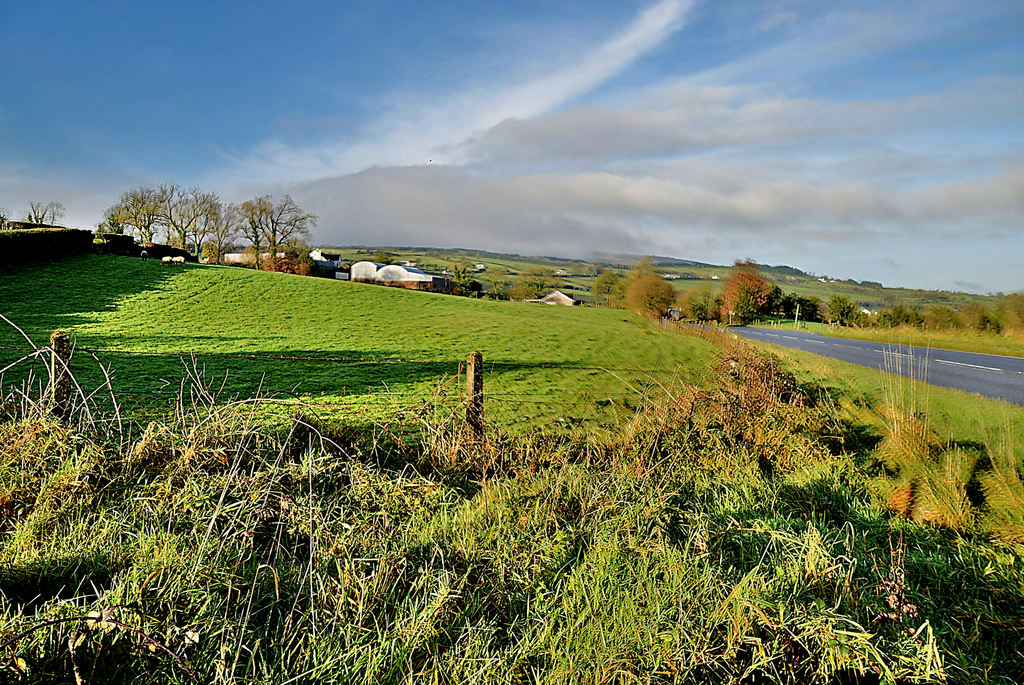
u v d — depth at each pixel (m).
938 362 20.70
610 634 2.86
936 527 5.04
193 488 4.11
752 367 10.45
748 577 3.23
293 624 2.91
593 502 4.55
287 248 73.94
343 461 5.11
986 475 6.15
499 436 6.27
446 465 5.59
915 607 3.17
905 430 7.55
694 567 3.55
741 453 6.66
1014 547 4.41
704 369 15.26
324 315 24.95
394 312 27.84
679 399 7.88
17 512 3.82
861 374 15.90
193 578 2.97
